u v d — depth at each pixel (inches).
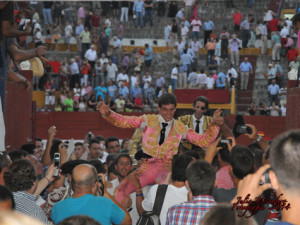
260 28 1040.8
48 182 143.3
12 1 197.2
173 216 112.2
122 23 1099.9
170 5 1100.5
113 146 358.0
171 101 162.4
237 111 940.6
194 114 201.6
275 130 816.9
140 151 167.8
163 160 158.7
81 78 891.4
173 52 976.9
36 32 990.4
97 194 133.4
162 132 163.3
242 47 1047.0
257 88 967.6
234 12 1144.2
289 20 1024.9
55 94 876.0
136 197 153.5
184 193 137.1
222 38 987.3
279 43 997.8
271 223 64.8
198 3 1147.9
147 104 845.8
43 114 815.1
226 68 1000.9
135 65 979.9
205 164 115.0
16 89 316.8
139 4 1085.1
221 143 155.5
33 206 122.1
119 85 884.0
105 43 976.3
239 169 118.4
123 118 163.5
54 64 894.4
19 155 199.8
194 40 1004.6
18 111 322.0
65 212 120.3
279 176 57.0
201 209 110.7
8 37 208.1
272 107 845.2
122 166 180.9
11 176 125.3
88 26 1027.9
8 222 36.8
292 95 303.6
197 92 858.8
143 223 133.7
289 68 899.4
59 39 1051.9
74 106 836.0
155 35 1097.4
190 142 172.7
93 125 821.2
